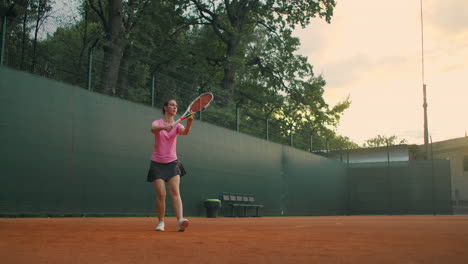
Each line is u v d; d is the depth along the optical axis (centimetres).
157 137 457
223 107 1980
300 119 2716
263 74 2838
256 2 2775
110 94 1567
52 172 1165
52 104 1184
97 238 326
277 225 713
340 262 184
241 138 1955
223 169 1816
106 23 2011
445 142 3484
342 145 4203
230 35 2639
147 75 1798
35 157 1127
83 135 1261
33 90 1140
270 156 2169
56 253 216
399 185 2933
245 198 1927
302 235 385
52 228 490
